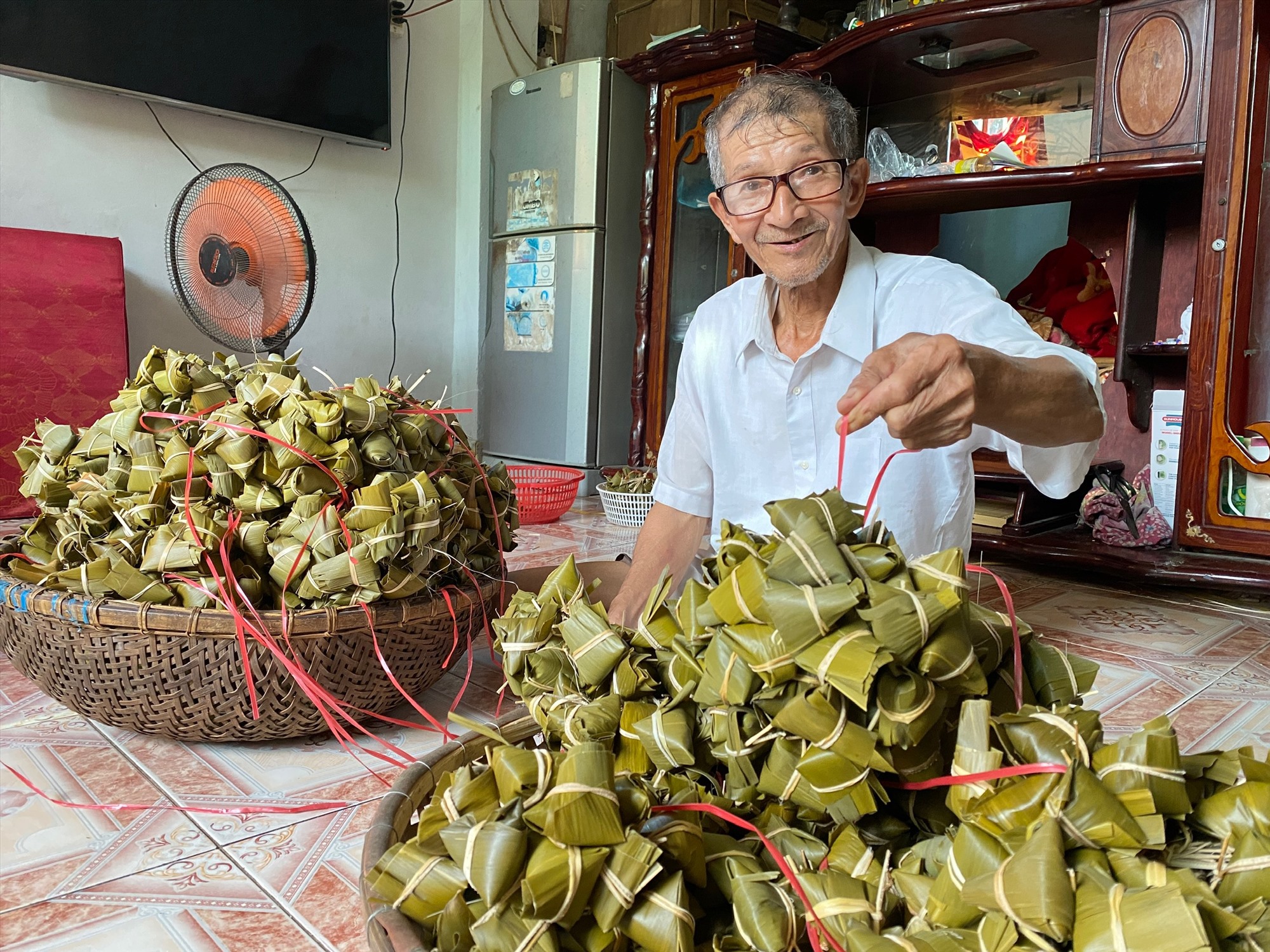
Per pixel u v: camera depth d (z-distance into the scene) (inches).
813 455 51.8
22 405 101.7
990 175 99.1
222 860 34.0
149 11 122.9
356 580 40.3
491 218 156.3
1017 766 18.8
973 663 20.2
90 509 44.0
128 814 37.2
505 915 18.5
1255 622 81.3
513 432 152.6
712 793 23.6
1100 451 110.1
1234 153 85.6
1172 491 97.7
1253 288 87.4
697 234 135.0
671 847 19.8
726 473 54.9
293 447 42.4
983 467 103.3
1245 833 18.2
